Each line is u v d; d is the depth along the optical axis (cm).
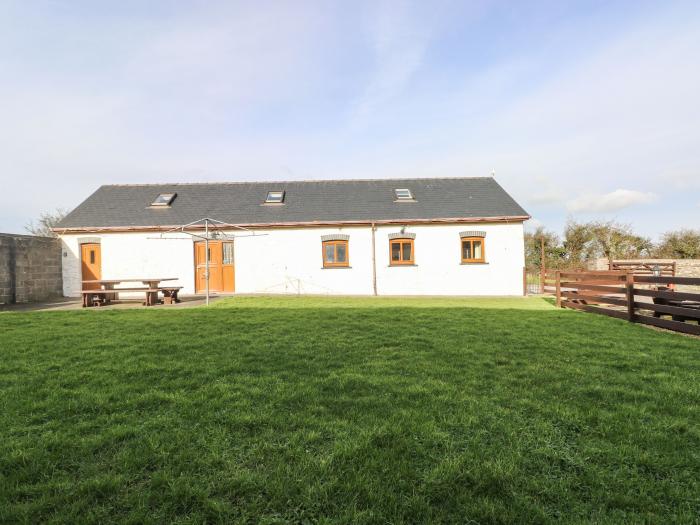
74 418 345
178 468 267
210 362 515
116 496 239
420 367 492
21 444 296
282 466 269
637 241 2772
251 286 1683
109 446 296
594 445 300
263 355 552
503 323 823
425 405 371
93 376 457
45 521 219
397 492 246
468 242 1691
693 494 243
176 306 1184
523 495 242
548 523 218
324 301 1279
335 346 606
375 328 756
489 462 274
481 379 448
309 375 462
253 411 356
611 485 252
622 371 480
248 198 1850
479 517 223
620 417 345
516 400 383
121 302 1309
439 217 1664
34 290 1448
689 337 689
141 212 1741
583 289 1103
